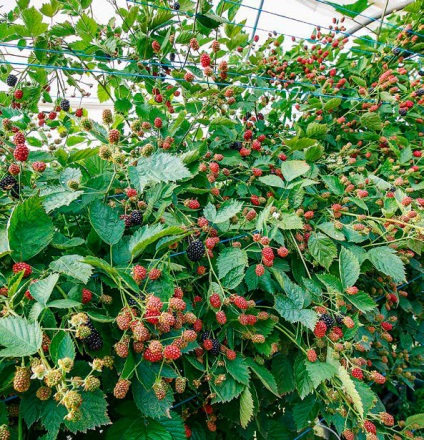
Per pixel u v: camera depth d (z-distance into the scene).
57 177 1.22
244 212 1.51
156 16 1.80
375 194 1.95
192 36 1.93
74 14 1.85
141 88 2.18
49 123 1.95
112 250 1.08
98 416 0.81
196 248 1.23
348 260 1.42
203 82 1.62
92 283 0.98
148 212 1.21
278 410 1.66
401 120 2.48
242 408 1.14
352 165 2.07
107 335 0.94
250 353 1.39
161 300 1.00
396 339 2.62
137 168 1.20
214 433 1.34
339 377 1.23
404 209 1.56
